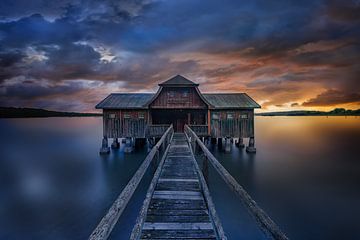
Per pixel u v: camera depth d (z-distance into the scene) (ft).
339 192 38.11
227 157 60.59
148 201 12.14
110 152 66.28
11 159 65.57
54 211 31.27
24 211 31.19
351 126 246.88
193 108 60.34
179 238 10.68
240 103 63.10
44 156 68.95
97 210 31.48
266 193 37.88
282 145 87.15
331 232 26.66
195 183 17.98
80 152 73.41
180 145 37.52
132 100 65.21
